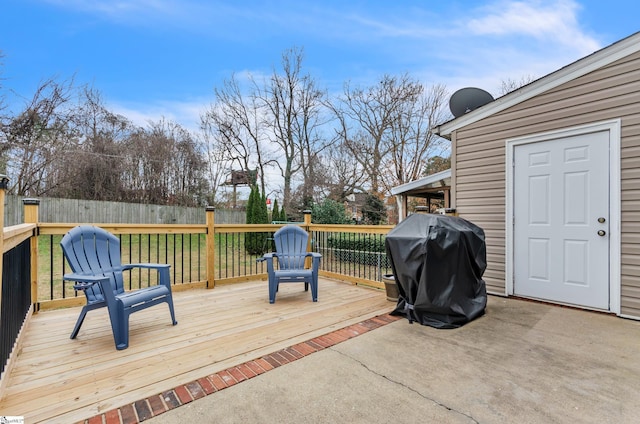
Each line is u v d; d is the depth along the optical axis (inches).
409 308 120.5
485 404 66.9
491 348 95.1
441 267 115.8
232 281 183.3
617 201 125.6
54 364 83.7
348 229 187.2
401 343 99.0
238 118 628.1
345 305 141.2
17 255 90.9
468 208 172.9
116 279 109.7
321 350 93.7
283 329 110.4
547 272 144.3
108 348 93.7
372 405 66.7
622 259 124.1
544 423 60.9
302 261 165.2
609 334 106.1
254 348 94.6
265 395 70.2
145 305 102.6
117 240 115.7
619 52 125.6
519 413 63.9
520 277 152.5
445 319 114.8
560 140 140.9
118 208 423.2
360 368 82.6
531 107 149.7
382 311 132.4
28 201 124.6
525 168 151.5
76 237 100.7
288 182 646.5
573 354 90.8
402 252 121.0
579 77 135.6
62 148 431.2
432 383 75.2
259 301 146.5
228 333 106.3
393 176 579.2
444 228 117.3
